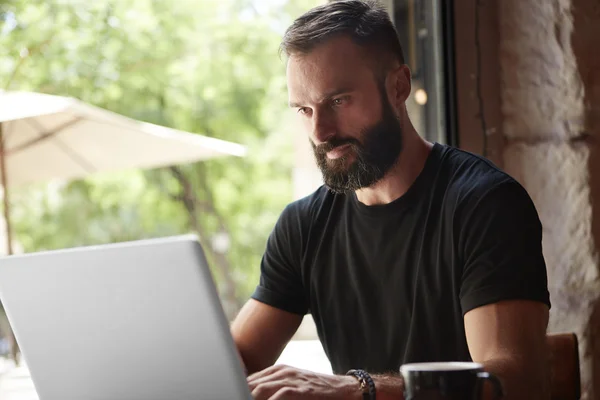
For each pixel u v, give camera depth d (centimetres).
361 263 186
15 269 137
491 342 154
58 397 141
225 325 117
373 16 176
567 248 240
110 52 1341
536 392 148
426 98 264
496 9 254
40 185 1534
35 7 1278
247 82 1456
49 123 679
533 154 246
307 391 134
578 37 236
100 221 1565
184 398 123
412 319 177
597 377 235
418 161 181
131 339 126
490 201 168
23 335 142
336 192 180
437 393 103
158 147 729
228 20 1427
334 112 172
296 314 198
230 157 1580
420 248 177
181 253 116
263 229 1599
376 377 141
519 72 249
